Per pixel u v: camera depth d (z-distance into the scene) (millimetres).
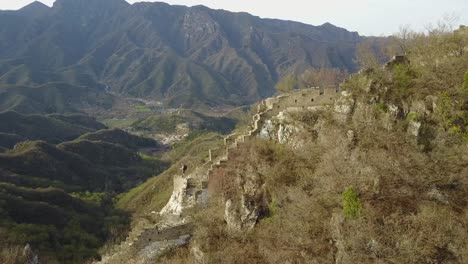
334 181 28234
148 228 32406
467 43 33125
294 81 82188
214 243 30922
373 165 27125
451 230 22672
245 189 33719
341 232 24797
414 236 22859
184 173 51438
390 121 30578
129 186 119250
